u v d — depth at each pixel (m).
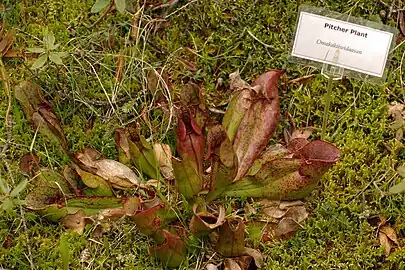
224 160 0.57
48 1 0.75
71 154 0.63
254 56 0.71
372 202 0.63
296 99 0.70
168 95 0.67
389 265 0.59
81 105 0.69
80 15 0.74
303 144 0.63
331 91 0.66
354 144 0.66
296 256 0.60
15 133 0.67
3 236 0.60
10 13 0.74
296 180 0.59
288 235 0.60
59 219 0.60
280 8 0.74
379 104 0.68
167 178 0.64
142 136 0.62
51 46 0.63
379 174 0.65
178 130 0.57
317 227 0.61
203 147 0.58
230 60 0.72
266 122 0.62
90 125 0.69
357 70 0.61
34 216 0.61
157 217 0.56
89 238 0.61
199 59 0.72
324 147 0.59
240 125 0.62
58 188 0.61
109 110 0.69
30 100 0.65
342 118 0.68
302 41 0.62
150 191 0.63
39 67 0.66
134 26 0.72
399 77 0.70
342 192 0.63
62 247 0.54
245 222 0.60
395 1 0.73
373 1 0.73
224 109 0.69
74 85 0.69
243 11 0.73
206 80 0.71
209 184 0.61
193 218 0.56
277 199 0.62
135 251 0.60
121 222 0.61
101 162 0.64
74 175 0.62
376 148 0.66
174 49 0.73
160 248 0.56
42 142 0.66
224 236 0.56
